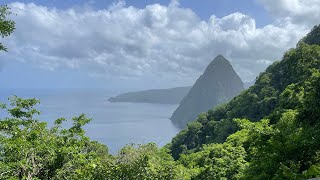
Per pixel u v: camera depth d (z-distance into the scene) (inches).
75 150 605.9
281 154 660.7
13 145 513.0
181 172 609.3
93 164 574.6
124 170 539.2
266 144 699.4
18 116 618.8
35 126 624.4
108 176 539.2
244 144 1432.1
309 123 716.7
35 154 553.0
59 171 591.5
